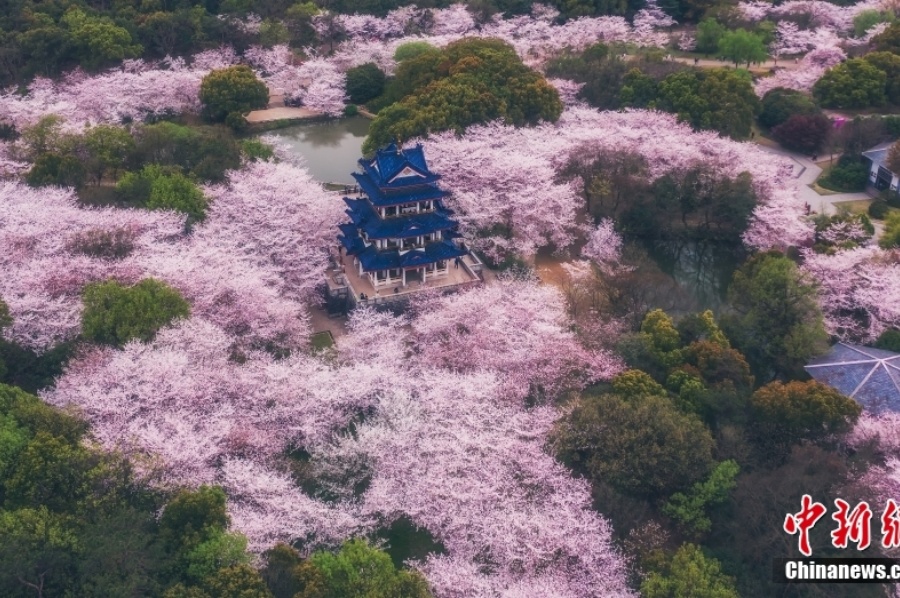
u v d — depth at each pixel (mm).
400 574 51156
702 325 75312
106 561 48844
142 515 52375
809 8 164250
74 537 51156
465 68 117375
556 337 71125
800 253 89375
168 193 89125
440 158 98812
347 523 56188
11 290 72938
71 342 70188
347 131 134000
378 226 83188
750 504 55344
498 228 94750
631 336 72438
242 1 161750
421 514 56812
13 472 55562
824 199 106875
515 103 115188
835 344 74375
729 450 60562
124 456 57781
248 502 57812
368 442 61375
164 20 143000
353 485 61094
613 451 59188
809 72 136625
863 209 103812
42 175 95250
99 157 101375
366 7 163250
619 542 55594
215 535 51875
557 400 67812
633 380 65938
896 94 128875
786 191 99688
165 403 63438
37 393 66500
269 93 140250
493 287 80562
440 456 59656
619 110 121750
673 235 100500
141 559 49469
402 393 65438
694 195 97812
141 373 64500
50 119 105062
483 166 97438
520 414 63969
